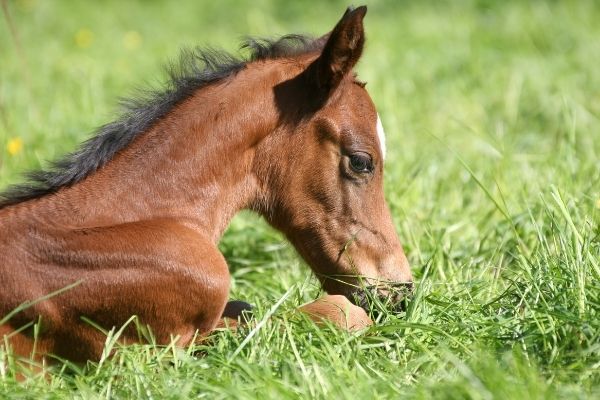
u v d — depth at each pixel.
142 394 7.76
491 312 9.15
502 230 11.34
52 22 26.31
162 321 8.56
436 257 10.65
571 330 8.23
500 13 23.11
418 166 13.33
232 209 9.28
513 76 17.83
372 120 9.43
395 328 8.59
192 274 8.52
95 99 17.55
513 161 13.49
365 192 9.45
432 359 8.00
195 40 24.22
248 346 8.48
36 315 8.25
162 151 8.96
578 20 21.41
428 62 19.67
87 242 8.38
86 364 8.45
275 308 8.68
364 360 8.23
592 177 12.20
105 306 8.38
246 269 11.27
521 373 7.59
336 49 9.00
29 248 8.34
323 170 9.31
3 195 8.77
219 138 9.08
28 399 7.67
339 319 9.02
